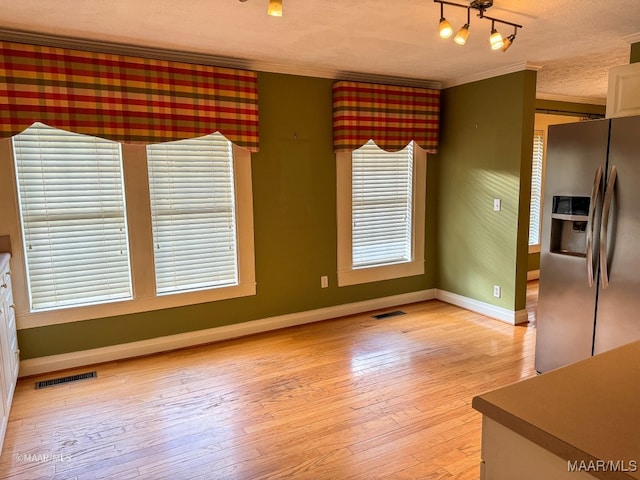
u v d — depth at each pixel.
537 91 5.19
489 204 4.15
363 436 2.32
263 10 2.45
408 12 2.51
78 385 2.91
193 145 3.45
